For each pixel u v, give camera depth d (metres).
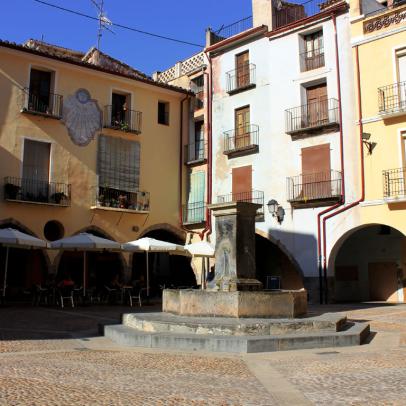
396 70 20.56
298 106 23.72
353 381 6.15
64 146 23.73
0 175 21.69
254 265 12.16
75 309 18.41
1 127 21.94
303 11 27.42
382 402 5.11
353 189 21.25
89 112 24.77
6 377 6.50
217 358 8.16
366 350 8.86
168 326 10.02
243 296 10.42
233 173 25.98
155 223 26.53
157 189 26.84
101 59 28.50
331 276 21.56
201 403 5.16
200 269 26.55
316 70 23.31
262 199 24.52
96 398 5.38
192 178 28.02
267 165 24.59
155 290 27.97
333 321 10.08
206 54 28.30
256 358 8.14
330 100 22.48
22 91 22.73
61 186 23.38
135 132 26.02
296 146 23.53
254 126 25.44
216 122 27.34
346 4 22.39
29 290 22.27
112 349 9.27
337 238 21.42
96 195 24.30
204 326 9.62
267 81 25.23
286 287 26.41
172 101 28.33
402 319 14.24
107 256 26.12
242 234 12.02
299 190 23.12
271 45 25.31
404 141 20.14
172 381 6.32
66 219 23.34
